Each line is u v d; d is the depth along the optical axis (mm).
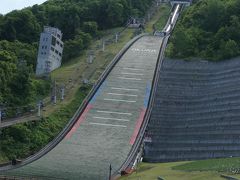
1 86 125125
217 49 146250
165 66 144750
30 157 108188
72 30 195750
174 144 113562
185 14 184500
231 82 127375
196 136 112938
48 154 108875
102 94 134875
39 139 114000
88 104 130125
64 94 136125
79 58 168875
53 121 121500
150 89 137000
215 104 121250
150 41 180375
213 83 131250
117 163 103438
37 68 155750
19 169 99375
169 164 101188
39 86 137375
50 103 131125
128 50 167750
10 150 108812
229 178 73875
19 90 128750
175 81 137125
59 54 166625
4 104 121125
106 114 125188
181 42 150875
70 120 123562
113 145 111625
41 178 90375
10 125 113000
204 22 162625
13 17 178500
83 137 115750
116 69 150375
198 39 154125
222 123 113125
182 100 128750
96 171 98688
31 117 120062
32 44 171875
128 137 115125
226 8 160125
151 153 113500
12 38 175125
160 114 124750
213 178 75750
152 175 87812
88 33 184875
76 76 148500
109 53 166750
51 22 197750
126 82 141500
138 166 103938
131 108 127625
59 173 96562
